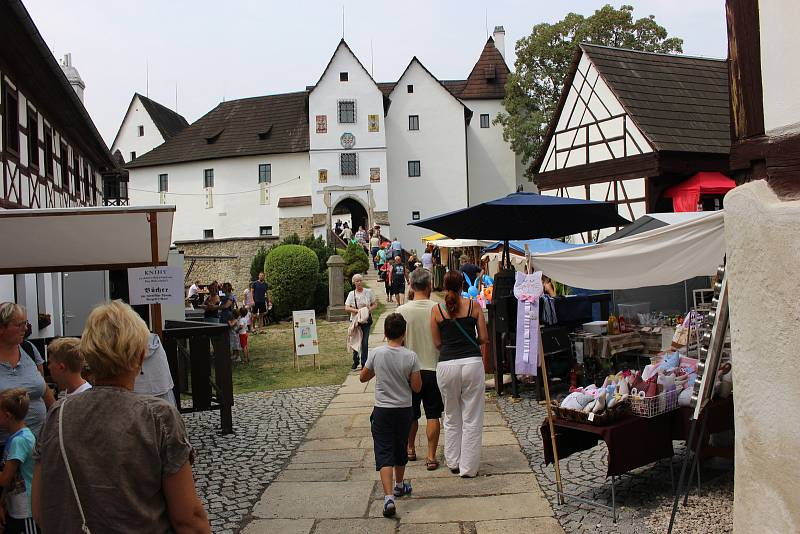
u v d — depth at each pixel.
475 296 12.38
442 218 8.91
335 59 45.28
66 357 4.14
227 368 8.73
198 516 2.63
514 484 6.11
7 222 6.52
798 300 3.05
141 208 6.61
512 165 50.88
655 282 6.84
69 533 2.47
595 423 5.31
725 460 6.29
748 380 3.36
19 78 13.98
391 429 5.75
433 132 48.81
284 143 47.66
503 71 52.03
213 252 37.94
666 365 6.01
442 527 5.25
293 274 24.47
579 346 9.93
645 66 22.55
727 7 3.66
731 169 3.64
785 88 3.29
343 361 14.86
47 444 2.55
